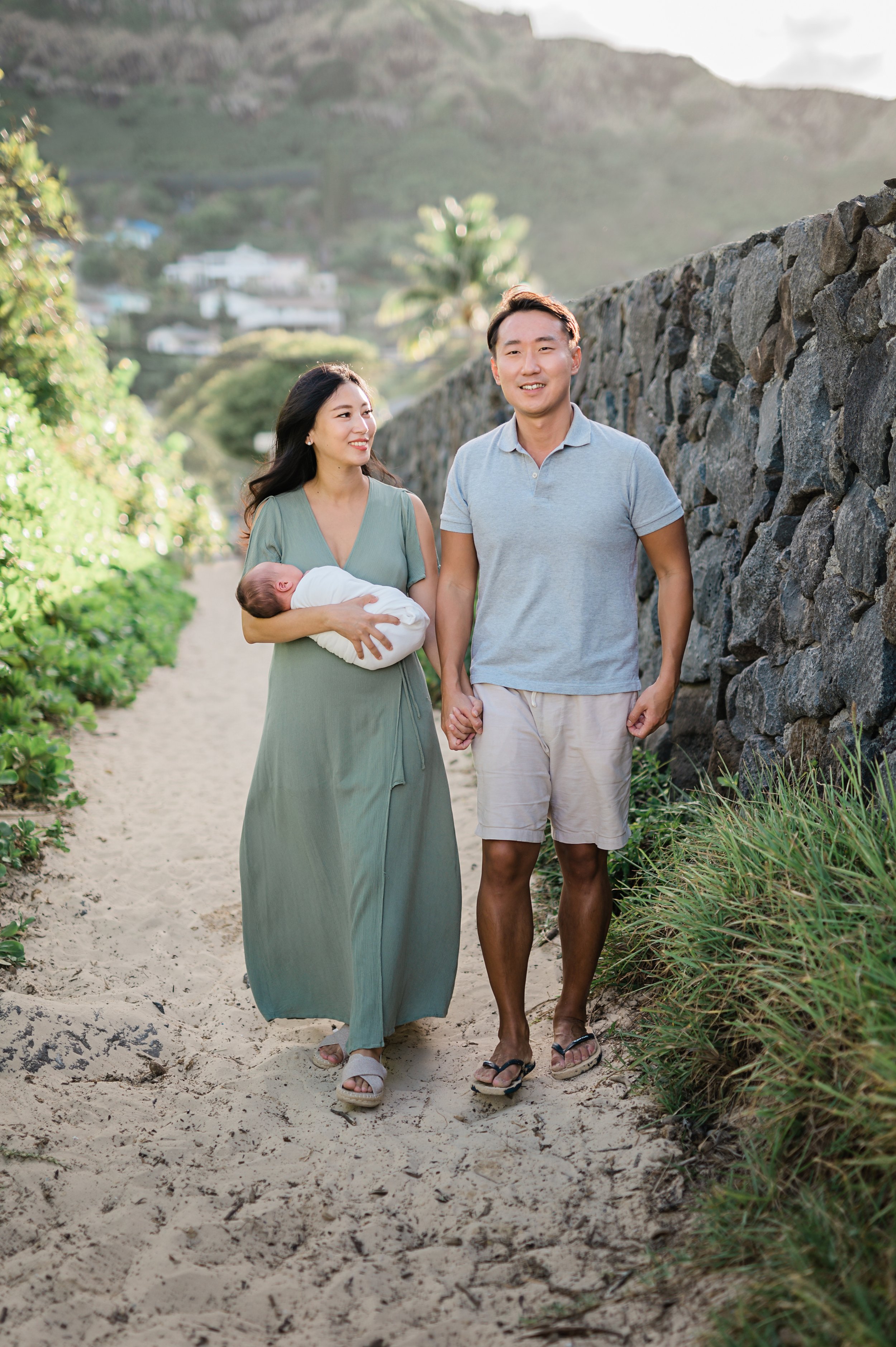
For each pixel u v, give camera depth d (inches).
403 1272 85.3
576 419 109.7
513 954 112.2
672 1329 75.7
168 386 3127.5
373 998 111.0
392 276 7588.6
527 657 110.4
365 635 109.5
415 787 116.0
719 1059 101.0
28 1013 118.3
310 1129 106.1
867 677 120.2
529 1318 79.4
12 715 202.1
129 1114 108.0
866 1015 80.4
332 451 114.6
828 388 131.5
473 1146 101.4
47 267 412.5
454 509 116.3
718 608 162.4
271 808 118.0
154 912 158.9
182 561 741.3
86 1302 81.4
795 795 116.9
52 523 269.1
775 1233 78.4
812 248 135.3
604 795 112.1
